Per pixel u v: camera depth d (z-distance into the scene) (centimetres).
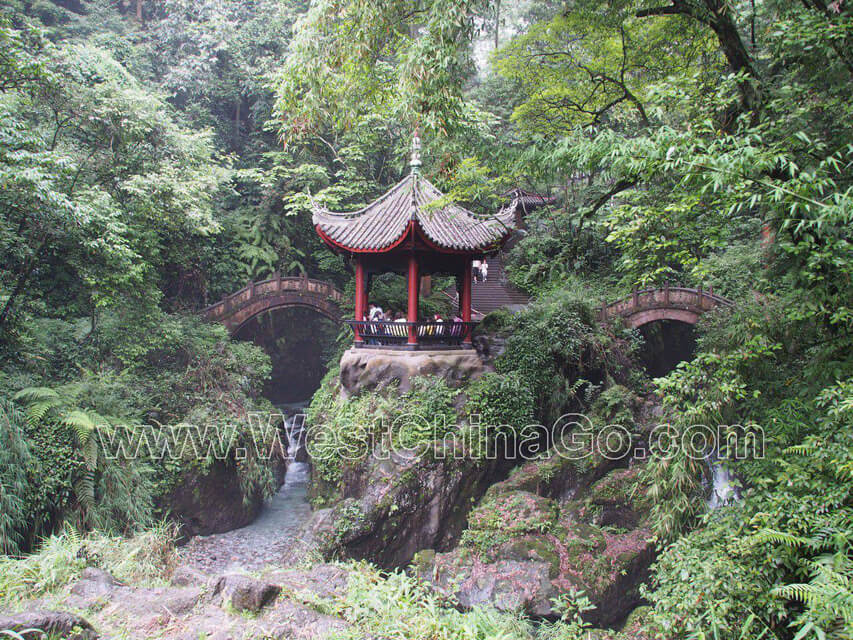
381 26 769
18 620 294
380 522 1035
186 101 2503
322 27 772
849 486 456
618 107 1045
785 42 571
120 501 981
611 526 1030
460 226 1323
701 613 484
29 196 942
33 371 1128
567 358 1412
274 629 347
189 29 2427
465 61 739
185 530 1185
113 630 342
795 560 467
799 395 591
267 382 2392
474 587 862
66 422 913
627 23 857
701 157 459
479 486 1137
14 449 834
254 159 2531
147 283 1412
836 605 353
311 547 1004
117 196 1423
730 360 619
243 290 1838
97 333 1345
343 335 1920
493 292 2334
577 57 964
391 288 1947
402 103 718
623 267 782
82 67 1228
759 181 462
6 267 1131
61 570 453
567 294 1638
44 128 1275
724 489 668
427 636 371
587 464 1170
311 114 867
